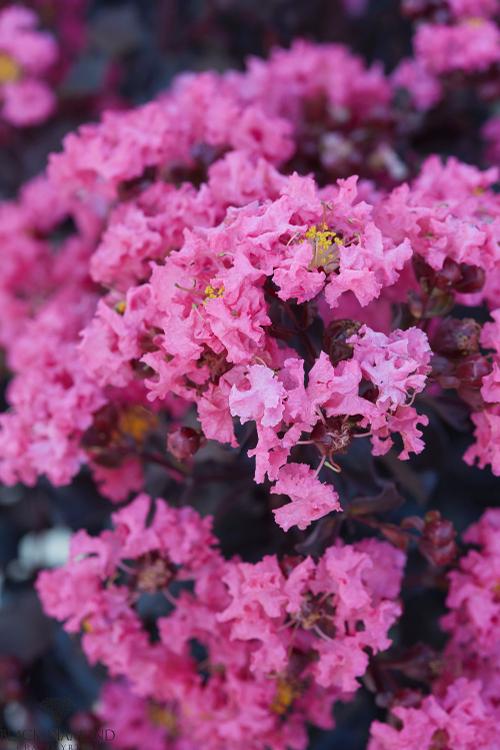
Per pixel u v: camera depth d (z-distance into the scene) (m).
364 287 0.43
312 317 0.45
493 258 0.46
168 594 0.49
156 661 0.50
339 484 0.47
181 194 0.50
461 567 0.49
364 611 0.46
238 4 0.76
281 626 0.46
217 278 0.43
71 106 0.75
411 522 0.48
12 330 0.67
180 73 0.77
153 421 0.52
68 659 0.63
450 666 0.49
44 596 0.50
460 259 0.46
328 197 0.47
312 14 0.76
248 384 0.43
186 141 0.53
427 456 0.50
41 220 0.67
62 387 0.50
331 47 0.65
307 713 0.51
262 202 0.48
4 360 0.68
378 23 0.77
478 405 0.46
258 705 0.49
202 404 0.44
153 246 0.48
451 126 0.65
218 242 0.44
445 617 0.49
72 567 0.49
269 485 0.50
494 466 0.47
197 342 0.43
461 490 0.56
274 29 0.76
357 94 0.63
